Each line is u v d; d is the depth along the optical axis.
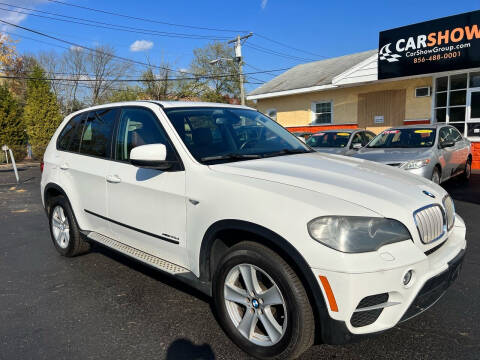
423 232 2.42
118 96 43.78
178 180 3.02
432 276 2.31
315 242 2.19
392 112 14.23
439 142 8.14
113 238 3.87
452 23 10.84
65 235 4.68
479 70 11.50
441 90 12.80
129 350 2.76
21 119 25.47
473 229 5.50
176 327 3.07
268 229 2.36
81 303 3.53
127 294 3.70
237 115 3.92
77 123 4.54
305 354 2.65
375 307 2.18
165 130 3.27
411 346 2.73
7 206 8.59
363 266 2.12
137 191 3.37
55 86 43.62
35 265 4.58
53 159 4.67
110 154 3.82
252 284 2.55
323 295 2.17
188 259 3.00
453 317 3.12
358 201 2.34
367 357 2.61
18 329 3.09
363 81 13.70
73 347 2.81
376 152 8.11
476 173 11.27
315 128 17.36
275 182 2.59
